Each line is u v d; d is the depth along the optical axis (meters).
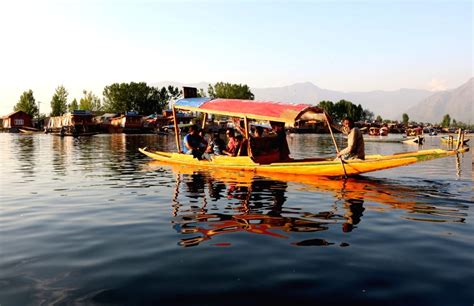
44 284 4.59
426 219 7.77
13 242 6.25
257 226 7.19
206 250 5.81
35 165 17.97
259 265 5.19
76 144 38.62
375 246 6.04
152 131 78.00
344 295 4.30
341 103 141.62
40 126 95.75
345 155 14.12
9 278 4.78
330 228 7.07
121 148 31.97
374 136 87.00
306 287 4.50
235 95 116.06
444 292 4.38
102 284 4.59
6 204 9.20
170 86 119.06
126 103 111.25
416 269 5.07
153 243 6.16
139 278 4.76
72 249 5.88
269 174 14.42
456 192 10.83
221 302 4.12
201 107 16.95
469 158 23.34
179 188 11.41
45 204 9.20
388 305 4.07
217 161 16.45
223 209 8.61
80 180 13.12
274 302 4.12
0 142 42.41
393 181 12.89
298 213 8.23
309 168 13.81
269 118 14.16
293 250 5.82
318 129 100.44
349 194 10.45
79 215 8.09
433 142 56.75
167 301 4.15
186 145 17.94
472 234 6.73
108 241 6.28
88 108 109.94
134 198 9.91
